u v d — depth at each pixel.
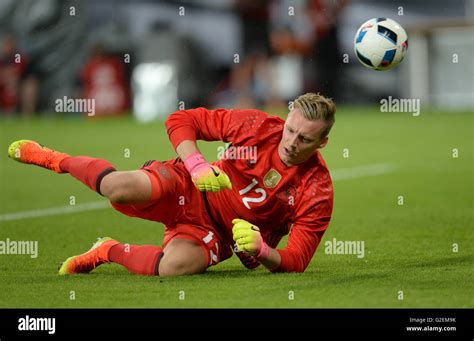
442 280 17.31
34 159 18.06
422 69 75.06
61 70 74.00
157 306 15.34
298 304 15.38
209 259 17.69
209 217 17.70
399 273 18.03
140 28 74.50
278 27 74.56
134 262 17.69
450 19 80.38
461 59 75.12
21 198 31.58
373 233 23.89
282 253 17.20
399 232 23.97
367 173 38.88
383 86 77.38
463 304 15.41
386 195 31.95
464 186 33.91
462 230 24.11
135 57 74.62
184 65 73.38
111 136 56.66
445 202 29.77
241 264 19.53
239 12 74.12
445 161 42.84
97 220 26.53
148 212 17.38
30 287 16.81
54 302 15.72
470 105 75.81
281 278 17.27
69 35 73.88
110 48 74.12
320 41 75.31
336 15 75.00
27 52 73.19
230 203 17.52
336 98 77.12
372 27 19.00
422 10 79.19
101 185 16.83
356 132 59.16
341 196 31.94
